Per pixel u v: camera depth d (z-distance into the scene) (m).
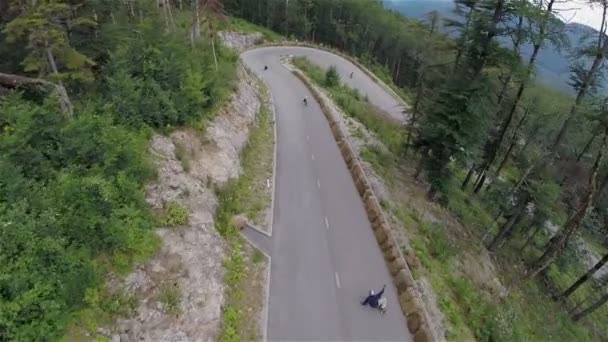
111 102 16.95
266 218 19.52
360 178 23.67
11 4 16.67
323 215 20.52
